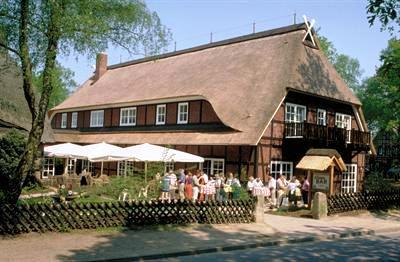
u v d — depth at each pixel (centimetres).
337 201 2045
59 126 4453
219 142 2531
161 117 3206
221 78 2994
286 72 2753
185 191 2172
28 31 1284
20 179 1273
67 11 1276
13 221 1173
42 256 977
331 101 3084
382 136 5984
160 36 1473
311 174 2134
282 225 1658
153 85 3462
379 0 1256
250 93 2745
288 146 2664
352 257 1164
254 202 1647
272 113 2520
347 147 2922
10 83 2453
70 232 1252
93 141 3634
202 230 1422
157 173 2072
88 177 2484
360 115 3281
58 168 3491
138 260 1030
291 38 3059
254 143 2381
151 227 1400
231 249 1209
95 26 1309
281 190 2303
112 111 3703
